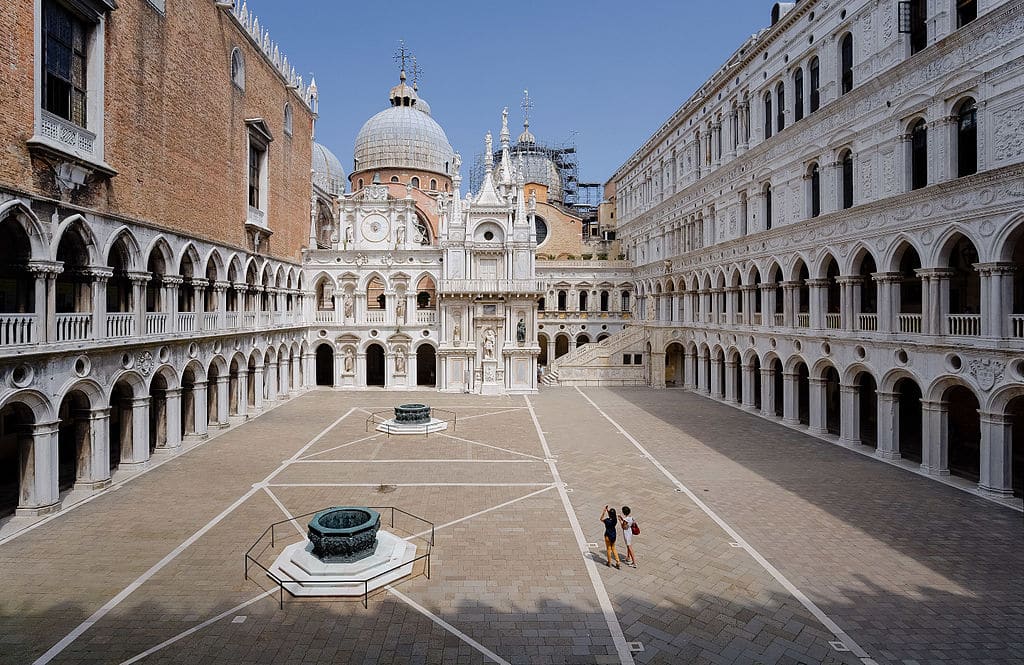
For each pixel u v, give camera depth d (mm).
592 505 21391
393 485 23688
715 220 45781
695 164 50281
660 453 29172
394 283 53219
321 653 12156
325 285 55125
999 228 21203
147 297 28219
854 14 29203
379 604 14172
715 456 28531
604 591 14906
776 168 36625
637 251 66812
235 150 35875
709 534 18625
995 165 21453
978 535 18531
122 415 25375
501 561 16594
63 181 21031
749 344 40688
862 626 13359
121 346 23922
